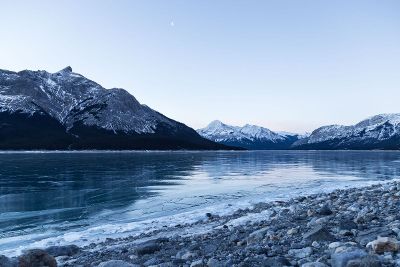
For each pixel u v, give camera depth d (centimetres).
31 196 4259
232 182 5694
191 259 1151
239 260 994
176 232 1984
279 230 1484
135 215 3055
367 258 747
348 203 2244
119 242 1845
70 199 4034
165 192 4550
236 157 18212
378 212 1566
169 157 17050
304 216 1875
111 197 4166
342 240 1077
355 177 6225
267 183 5459
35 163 10956
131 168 9038
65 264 1349
